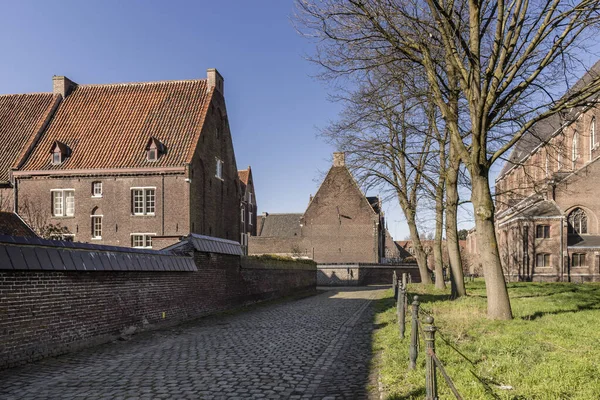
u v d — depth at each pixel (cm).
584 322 1148
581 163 4994
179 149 3228
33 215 3203
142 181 3178
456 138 1291
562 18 1094
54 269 929
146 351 986
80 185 3225
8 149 3397
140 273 1262
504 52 1182
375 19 1277
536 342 883
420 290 2378
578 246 4706
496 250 1249
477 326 1098
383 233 6394
